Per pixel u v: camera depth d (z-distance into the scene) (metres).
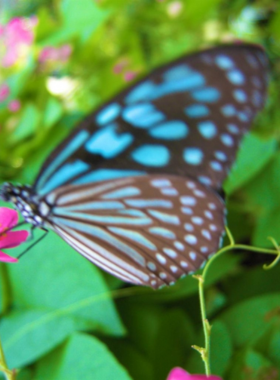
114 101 0.11
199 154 0.11
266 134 0.19
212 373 0.12
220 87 0.10
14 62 0.21
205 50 0.11
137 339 0.13
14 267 0.13
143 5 0.24
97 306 0.13
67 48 0.22
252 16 0.25
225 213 0.11
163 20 0.24
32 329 0.13
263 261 0.14
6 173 0.16
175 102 0.11
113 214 0.12
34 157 0.17
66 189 0.12
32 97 0.20
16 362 0.12
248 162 0.14
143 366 0.12
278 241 0.14
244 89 0.10
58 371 0.12
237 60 0.10
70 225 0.12
